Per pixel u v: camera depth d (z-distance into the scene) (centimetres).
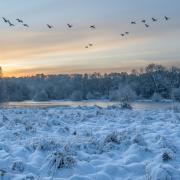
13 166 799
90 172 802
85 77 14350
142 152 946
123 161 888
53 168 798
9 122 1589
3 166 811
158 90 10544
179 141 1142
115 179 765
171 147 1005
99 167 825
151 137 1178
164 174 738
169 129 1398
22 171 789
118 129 1432
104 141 1050
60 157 820
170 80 10612
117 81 13588
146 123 1656
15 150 964
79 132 1360
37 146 984
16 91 12319
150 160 887
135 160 890
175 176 742
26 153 946
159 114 2108
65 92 13225
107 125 1570
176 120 1747
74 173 785
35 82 15612
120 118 1859
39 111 2445
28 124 1467
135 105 6341
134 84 11506
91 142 1050
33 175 743
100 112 2169
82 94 12525
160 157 888
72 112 2308
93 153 976
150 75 11762
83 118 1816
